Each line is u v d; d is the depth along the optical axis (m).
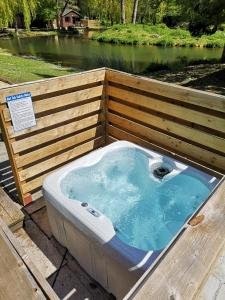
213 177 2.43
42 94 2.56
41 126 2.68
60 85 2.69
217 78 8.86
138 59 14.23
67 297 1.90
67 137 3.06
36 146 2.78
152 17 28.72
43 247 2.29
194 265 0.77
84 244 1.91
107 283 1.89
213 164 2.58
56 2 34.25
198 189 2.43
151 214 2.42
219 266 1.81
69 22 36.44
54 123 2.79
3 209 2.47
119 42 20.97
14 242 1.08
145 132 3.08
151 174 2.73
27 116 2.52
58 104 2.76
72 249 2.14
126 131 3.30
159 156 2.76
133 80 2.90
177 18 12.80
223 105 2.28
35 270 1.00
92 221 1.85
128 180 2.87
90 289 1.95
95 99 3.19
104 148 2.89
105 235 1.75
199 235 0.87
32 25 34.59
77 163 2.62
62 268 2.11
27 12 22.34
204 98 2.39
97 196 2.61
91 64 12.86
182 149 2.79
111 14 30.78
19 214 2.43
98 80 3.09
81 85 2.91
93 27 32.75
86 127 3.23
